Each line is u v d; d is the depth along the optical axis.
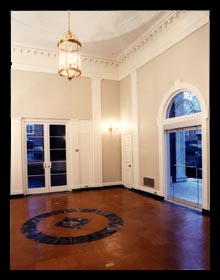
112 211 5.36
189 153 5.84
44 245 3.56
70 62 4.49
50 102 7.79
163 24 5.94
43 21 5.89
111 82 8.72
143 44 7.06
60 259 3.10
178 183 6.20
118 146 8.78
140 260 3.03
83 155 8.27
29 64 7.50
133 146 7.89
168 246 3.45
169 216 4.90
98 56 8.24
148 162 7.08
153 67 6.74
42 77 7.69
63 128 8.14
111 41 7.07
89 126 8.36
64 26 6.14
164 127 6.37
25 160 7.55
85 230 4.18
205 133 4.94
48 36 6.70
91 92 8.40
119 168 8.78
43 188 7.79
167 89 6.15
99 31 6.43
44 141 7.85
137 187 7.66
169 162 6.45
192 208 5.46
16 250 3.40
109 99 8.68
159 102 6.48
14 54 7.29
